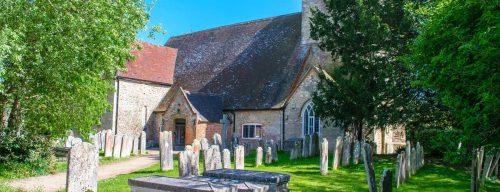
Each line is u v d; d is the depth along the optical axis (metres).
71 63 15.62
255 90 31.94
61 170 18.22
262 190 9.75
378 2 21.05
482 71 7.89
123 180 14.77
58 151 21.53
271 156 20.64
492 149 9.66
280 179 10.65
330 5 22.95
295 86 29.25
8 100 17.66
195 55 40.00
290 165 19.72
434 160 21.41
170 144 18.12
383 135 27.44
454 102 8.98
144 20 18.88
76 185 9.80
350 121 22.64
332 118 23.44
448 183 15.38
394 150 28.69
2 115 17.75
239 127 31.66
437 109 20.97
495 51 7.46
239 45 37.31
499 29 7.34
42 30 14.95
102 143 28.72
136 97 35.31
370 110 21.50
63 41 15.09
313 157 23.52
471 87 8.44
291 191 13.12
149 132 35.97
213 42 39.94
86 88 17.56
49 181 15.23
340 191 13.44
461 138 9.35
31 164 17.12
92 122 19.02
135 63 36.06
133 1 18.70
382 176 8.52
